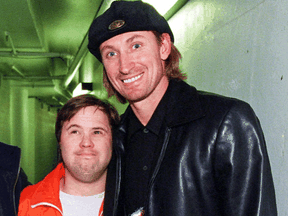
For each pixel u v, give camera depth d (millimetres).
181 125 1004
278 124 1214
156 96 1097
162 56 1123
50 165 13000
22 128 8742
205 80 1883
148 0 2238
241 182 850
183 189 918
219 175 896
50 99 11602
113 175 1235
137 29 1022
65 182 1286
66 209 1216
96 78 5203
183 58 2266
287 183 1155
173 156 968
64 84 7930
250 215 822
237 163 860
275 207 850
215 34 1754
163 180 966
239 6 1513
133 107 1151
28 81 7984
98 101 1298
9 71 7199
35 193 1198
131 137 1180
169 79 1157
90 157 1200
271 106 1255
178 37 2379
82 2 3854
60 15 4281
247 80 1426
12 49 5273
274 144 1237
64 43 5539
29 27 4254
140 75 1048
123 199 1162
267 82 1285
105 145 1249
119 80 1103
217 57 1727
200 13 1972
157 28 1061
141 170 1087
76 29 4848
